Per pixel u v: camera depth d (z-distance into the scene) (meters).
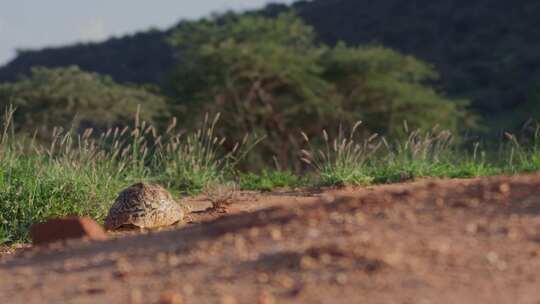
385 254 23.69
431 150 57.59
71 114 121.94
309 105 123.88
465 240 25.14
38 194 41.97
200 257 25.77
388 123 127.12
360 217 28.12
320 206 30.08
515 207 28.30
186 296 22.08
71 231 32.81
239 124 120.50
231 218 30.64
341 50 137.12
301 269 23.27
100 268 26.11
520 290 20.91
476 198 29.67
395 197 30.58
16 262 28.94
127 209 38.19
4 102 122.81
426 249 24.25
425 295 20.77
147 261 26.23
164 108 126.88
